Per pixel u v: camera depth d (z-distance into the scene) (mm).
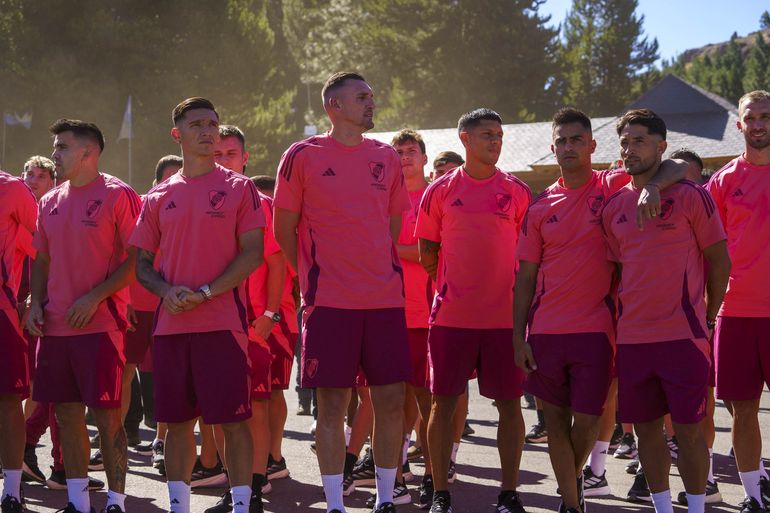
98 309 5352
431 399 6090
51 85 43531
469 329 5652
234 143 6523
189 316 4918
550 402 5242
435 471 5605
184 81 45906
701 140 41812
